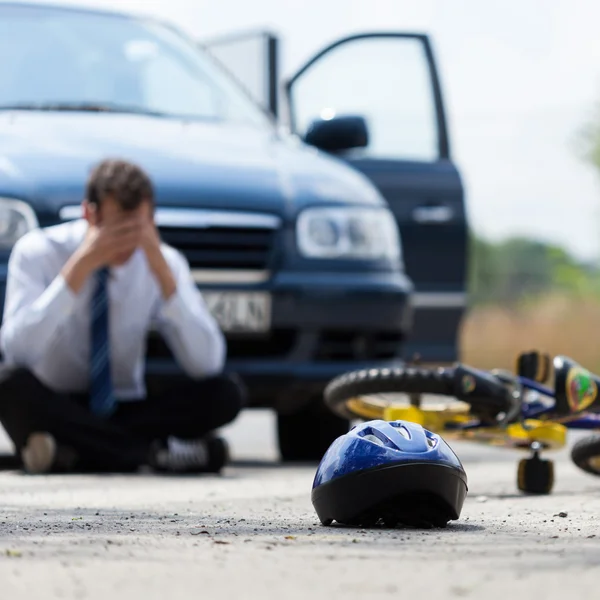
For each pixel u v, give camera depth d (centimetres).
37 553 372
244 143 1115
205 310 968
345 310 1052
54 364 947
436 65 1355
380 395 680
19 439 916
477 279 3541
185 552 377
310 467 1052
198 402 939
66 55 1168
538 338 3253
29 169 1002
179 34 1277
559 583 307
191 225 1013
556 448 698
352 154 1295
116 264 926
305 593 294
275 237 1037
